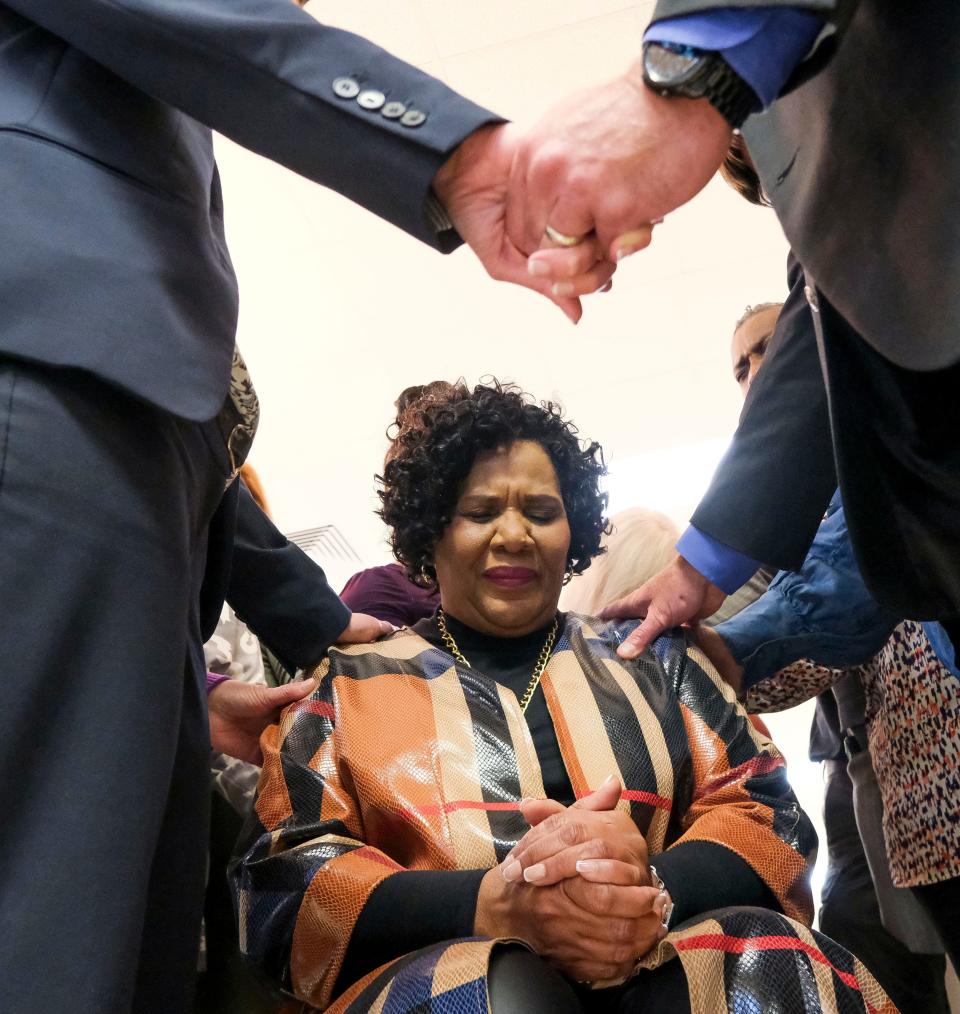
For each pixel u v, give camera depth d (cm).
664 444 650
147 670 99
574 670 170
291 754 160
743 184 173
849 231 108
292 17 112
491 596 177
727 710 170
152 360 102
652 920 131
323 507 685
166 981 116
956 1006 229
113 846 92
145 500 103
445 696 164
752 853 150
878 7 102
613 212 104
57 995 86
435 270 544
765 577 236
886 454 124
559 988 123
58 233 103
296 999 148
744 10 99
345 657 174
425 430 189
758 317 313
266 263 539
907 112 100
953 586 124
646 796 157
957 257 96
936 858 174
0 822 89
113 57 109
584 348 589
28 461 96
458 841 149
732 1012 125
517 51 452
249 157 491
